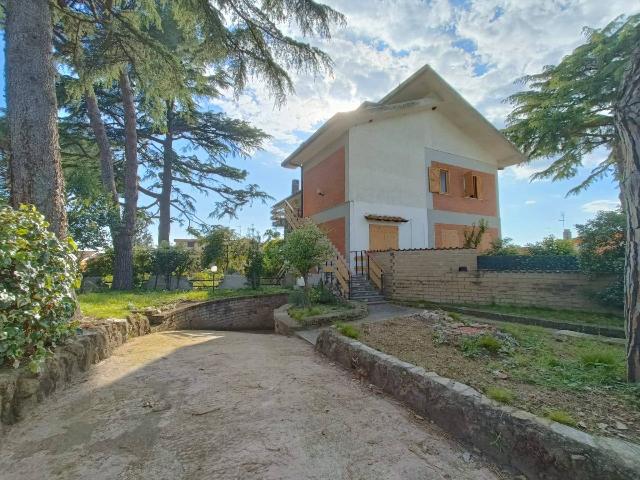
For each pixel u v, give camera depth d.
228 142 21.45
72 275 3.81
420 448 2.44
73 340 3.99
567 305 7.20
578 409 2.41
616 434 2.07
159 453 2.34
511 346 4.12
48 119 4.92
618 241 6.47
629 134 2.93
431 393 2.90
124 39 7.99
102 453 2.34
